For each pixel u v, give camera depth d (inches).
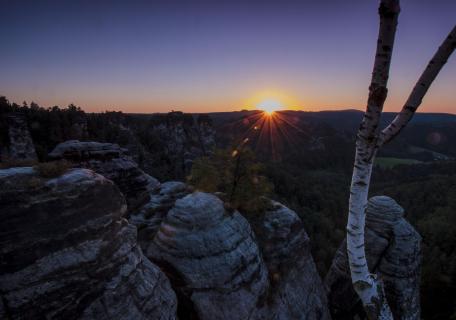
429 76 169.6
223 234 523.5
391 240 804.6
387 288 780.6
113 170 1379.2
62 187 316.2
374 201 875.4
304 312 621.3
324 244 2247.8
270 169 3959.2
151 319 345.4
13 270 262.5
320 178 5216.5
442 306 1512.1
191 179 784.3
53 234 293.9
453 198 3410.4
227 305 473.7
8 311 251.6
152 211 723.4
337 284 852.0
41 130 2864.2
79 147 1320.1
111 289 319.9
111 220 355.3
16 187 287.3
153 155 3818.9
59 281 283.4
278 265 653.9
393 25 162.7
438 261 1748.3
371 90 183.3
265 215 732.0
